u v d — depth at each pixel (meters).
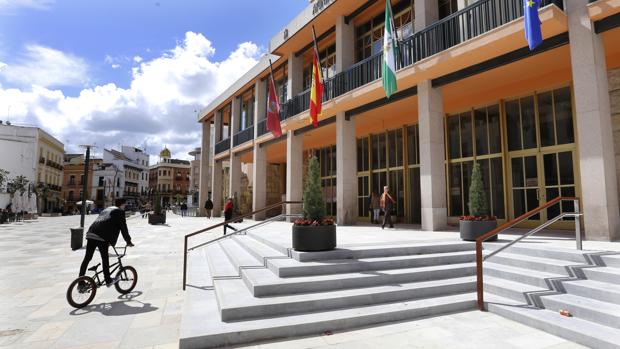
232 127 25.58
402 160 15.09
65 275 7.51
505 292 5.13
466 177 12.59
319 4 14.67
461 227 7.64
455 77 10.34
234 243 9.80
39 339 4.06
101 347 3.84
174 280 6.93
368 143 17.02
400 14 13.17
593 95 7.33
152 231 17.59
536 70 9.91
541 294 4.76
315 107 13.79
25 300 5.64
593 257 5.27
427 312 4.78
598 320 4.03
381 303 4.94
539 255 5.99
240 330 3.91
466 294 5.39
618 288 4.46
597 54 7.50
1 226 24.12
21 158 46.06
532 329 4.26
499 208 11.50
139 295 5.91
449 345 3.83
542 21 7.61
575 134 9.77
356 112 13.92
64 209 58.59
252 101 24.20
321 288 5.04
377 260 5.92
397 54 11.30
